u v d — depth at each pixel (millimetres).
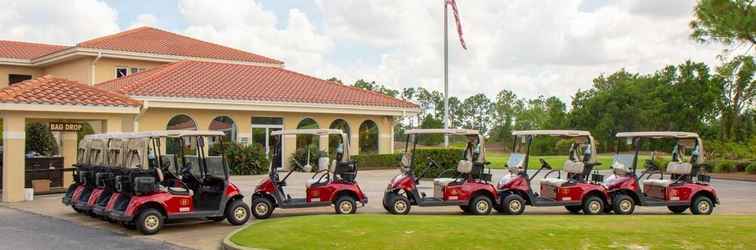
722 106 43031
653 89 55250
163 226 11336
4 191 15078
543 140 42031
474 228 9164
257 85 25125
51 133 20688
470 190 12492
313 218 10477
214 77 24781
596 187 12797
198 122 22656
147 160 10781
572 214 12852
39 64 27109
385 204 12609
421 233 8852
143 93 20688
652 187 13375
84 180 12406
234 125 23656
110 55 24984
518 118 75062
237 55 30250
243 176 22312
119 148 11500
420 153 21656
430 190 17219
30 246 9453
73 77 26188
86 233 10617
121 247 9359
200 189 11195
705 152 30109
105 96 16844
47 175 17125
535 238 8461
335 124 26188
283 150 24734
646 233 8695
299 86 26578
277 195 12234
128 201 10859
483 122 78875
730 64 22484
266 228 9750
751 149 28250
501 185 12820
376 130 27547
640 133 12984
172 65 25031
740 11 20797
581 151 13156
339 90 27500
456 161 21609
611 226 9312
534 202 12656
